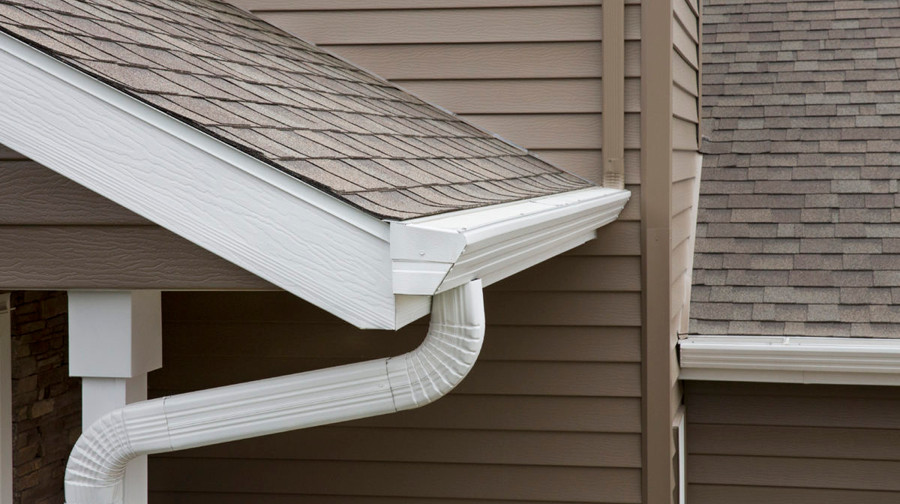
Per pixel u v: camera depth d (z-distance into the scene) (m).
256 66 3.54
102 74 2.29
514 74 4.99
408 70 5.11
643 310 4.90
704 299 5.69
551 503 5.08
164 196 2.25
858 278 5.64
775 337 5.43
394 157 2.95
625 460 4.98
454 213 2.41
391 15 5.11
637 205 4.90
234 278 2.53
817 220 6.03
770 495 5.55
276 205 2.19
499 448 5.10
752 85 7.12
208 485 5.30
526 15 4.97
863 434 5.45
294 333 5.21
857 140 6.52
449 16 5.05
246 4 5.26
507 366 5.08
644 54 4.82
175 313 5.28
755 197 6.25
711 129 6.84
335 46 5.18
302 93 3.43
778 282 5.71
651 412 4.91
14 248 2.61
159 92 2.36
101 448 2.65
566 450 5.05
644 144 4.84
